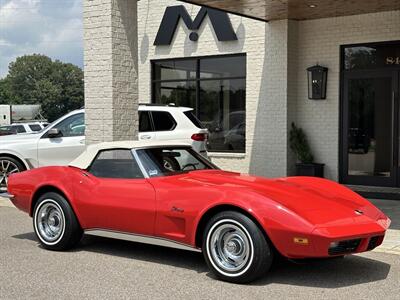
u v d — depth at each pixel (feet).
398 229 24.95
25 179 22.74
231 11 37.14
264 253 16.79
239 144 44.14
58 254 21.26
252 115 42.63
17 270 18.89
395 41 37.11
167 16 46.39
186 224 18.21
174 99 47.19
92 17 29.84
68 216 21.26
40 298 15.89
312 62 40.24
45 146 35.96
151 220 19.12
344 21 38.86
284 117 40.19
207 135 36.81
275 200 16.90
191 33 45.37
